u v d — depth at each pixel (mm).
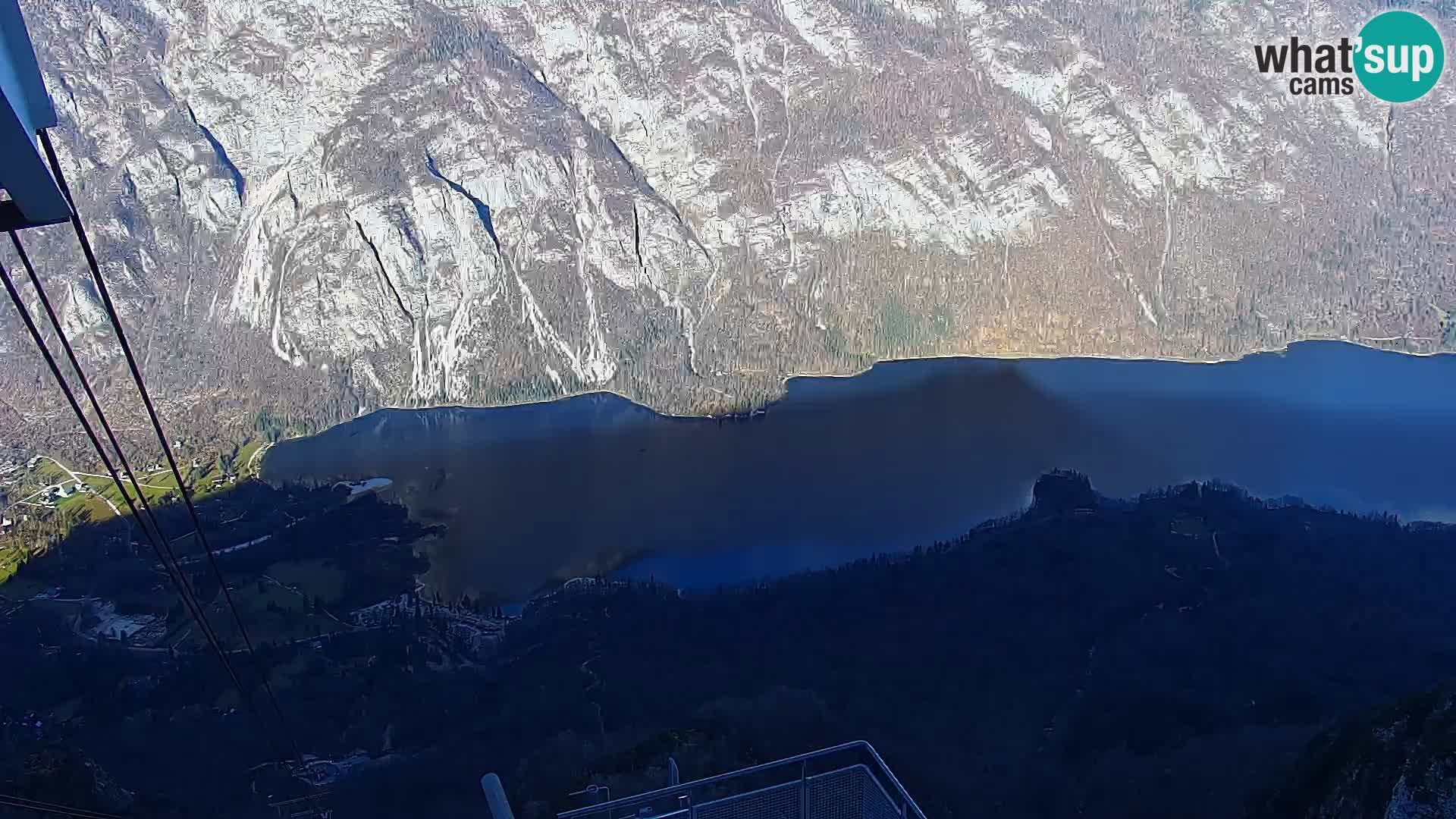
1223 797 39500
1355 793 31766
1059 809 40250
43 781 41906
